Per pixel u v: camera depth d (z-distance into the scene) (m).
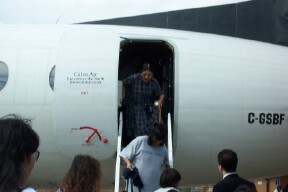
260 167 7.73
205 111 7.08
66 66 6.84
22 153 2.11
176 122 6.98
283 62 7.72
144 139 5.58
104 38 7.05
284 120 7.46
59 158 7.30
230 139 7.25
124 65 8.36
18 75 7.30
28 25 8.12
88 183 3.20
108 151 6.77
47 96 7.18
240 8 19.81
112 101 6.71
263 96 7.36
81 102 6.75
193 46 7.38
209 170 7.52
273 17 19.05
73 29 7.26
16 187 2.05
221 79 7.23
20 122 2.19
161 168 5.54
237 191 3.07
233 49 7.59
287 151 7.64
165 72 8.05
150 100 6.80
